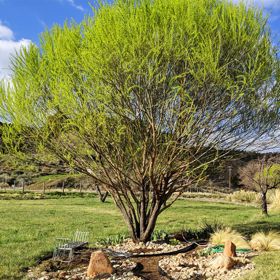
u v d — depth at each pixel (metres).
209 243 8.69
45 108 7.72
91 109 7.39
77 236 9.95
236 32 7.40
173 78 6.92
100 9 7.80
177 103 7.43
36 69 7.91
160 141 7.90
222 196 28.16
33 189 30.61
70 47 7.55
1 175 33.50
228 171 28.41
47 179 33.41
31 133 7.91
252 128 8.12
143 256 7.57
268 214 14.87
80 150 8.03
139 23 6.86
